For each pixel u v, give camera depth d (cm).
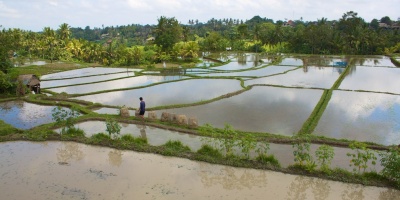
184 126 2027
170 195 1195
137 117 2188
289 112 2466
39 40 8062
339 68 5566
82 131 1866
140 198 1167
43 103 2734
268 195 1212
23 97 2961
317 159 1407
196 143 1761
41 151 1616
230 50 10738
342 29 10362
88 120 2183
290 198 1191
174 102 2838
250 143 1501
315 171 1375
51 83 4053
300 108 2597
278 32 10225
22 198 1154
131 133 1927
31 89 3269
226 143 1529
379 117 2347
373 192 1240
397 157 1273
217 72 5062
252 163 1459
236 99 2934
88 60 7931
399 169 1255
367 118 2317
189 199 1170
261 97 3022
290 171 1391
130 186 1259
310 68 5569
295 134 1928
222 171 1409
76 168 1421
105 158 1537
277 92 3278
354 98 3005
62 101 2833
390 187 1272
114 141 1709
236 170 1418
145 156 1562
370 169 1438
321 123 2186
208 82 4022
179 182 1302
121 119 2155
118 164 1469
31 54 7888
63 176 1339
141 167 1437
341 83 3919
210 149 1584
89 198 1161
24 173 1364
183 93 3272
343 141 1762
